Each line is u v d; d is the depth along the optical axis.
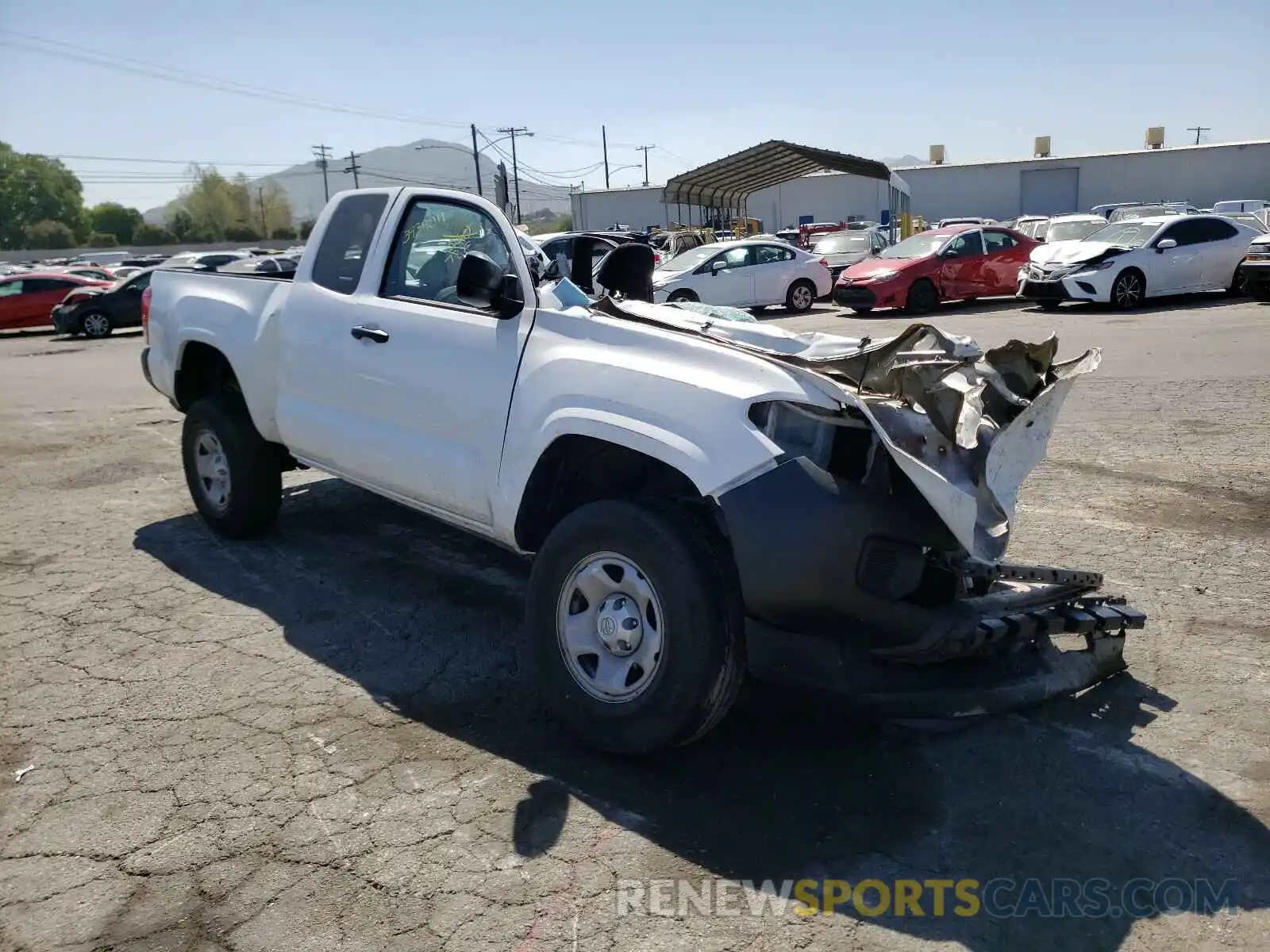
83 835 3.05
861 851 2.99
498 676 4.15
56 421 10.02
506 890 2.81
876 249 25.86
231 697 3.94
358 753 3.53
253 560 5.52
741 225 34.56
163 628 4.61
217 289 5.70
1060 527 5.83
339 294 4.82
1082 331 14.41
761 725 3.75
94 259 64.88
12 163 107.69
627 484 3.92
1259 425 8.02
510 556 5.61
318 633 4.56
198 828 3.09
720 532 3.35
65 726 3.71
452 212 4.45
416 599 4.98
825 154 25.31
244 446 5.54
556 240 6.36
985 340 13.83
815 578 3.05
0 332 25.48
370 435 4.52
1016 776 3.39
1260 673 4.07
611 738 3.39
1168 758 3.49
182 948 2.59
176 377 5.89
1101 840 3.04
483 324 4.07
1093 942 2.62
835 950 2.60
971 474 3.16
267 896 2.79
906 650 3.41
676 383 3.34
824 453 3.16
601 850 2.99
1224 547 5.45
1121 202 51.12
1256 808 3.19
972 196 53.16
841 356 3.41
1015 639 3.87
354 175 94.38
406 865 2.92
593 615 3.48
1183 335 13.37
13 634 4.54
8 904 2.76
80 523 6.25
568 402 3.60
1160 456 7.25
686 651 3.19
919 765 3.46
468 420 4.03
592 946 2.60
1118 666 4.09
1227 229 17.59
